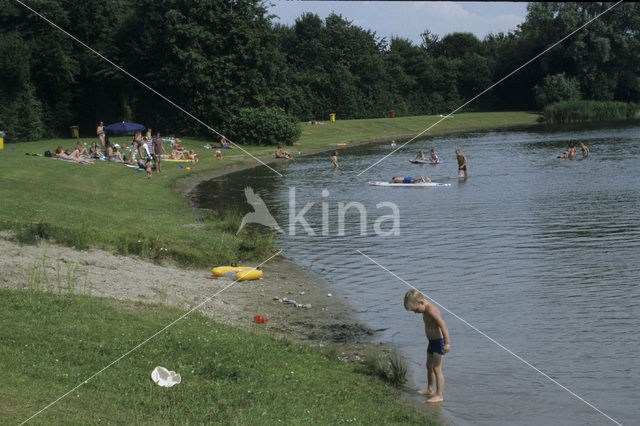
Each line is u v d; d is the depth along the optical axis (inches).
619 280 597.3
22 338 354.9
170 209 981.2
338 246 784.3
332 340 469.4
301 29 3646.7
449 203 1093.1
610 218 899.4
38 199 835.4
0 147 1584.6
